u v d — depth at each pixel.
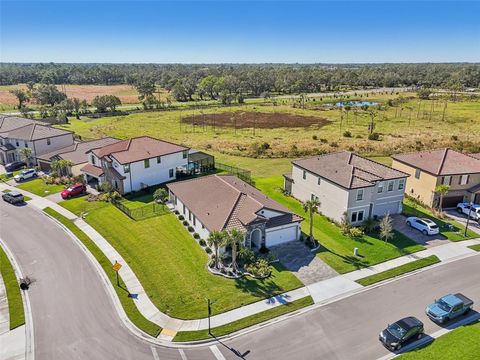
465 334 24.94
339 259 34.28
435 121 108.81
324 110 135.12
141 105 150.50
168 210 44.28
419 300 28.61
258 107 143.50
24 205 46.44
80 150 60.09
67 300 28.06
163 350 23.42
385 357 22.98
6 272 31.59
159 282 30.42
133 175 50.34
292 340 24.31
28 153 60.62
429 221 39.88
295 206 46.72
